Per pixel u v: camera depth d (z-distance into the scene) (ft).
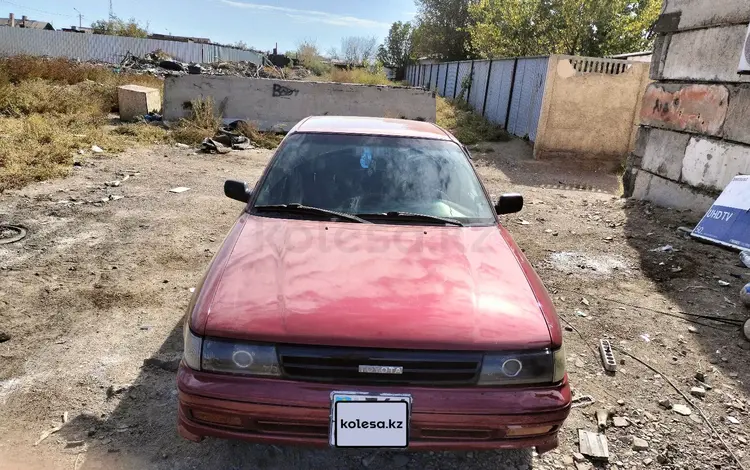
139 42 110.63
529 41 61.11
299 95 43.11
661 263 17.49
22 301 12.82
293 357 6.66
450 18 117.91
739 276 16.43
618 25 56.34
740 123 20.10
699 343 12.55
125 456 8.09
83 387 9.70
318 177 10.61
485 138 46.80
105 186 24.07
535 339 6.97
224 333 6.76
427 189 10.61
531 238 20.15
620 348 12.16
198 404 6.72
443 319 6.99
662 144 24.98
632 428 9.41
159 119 42.63
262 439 6.82
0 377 9.87
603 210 24.90
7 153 26.37
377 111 44.09
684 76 23.50
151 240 17.60
